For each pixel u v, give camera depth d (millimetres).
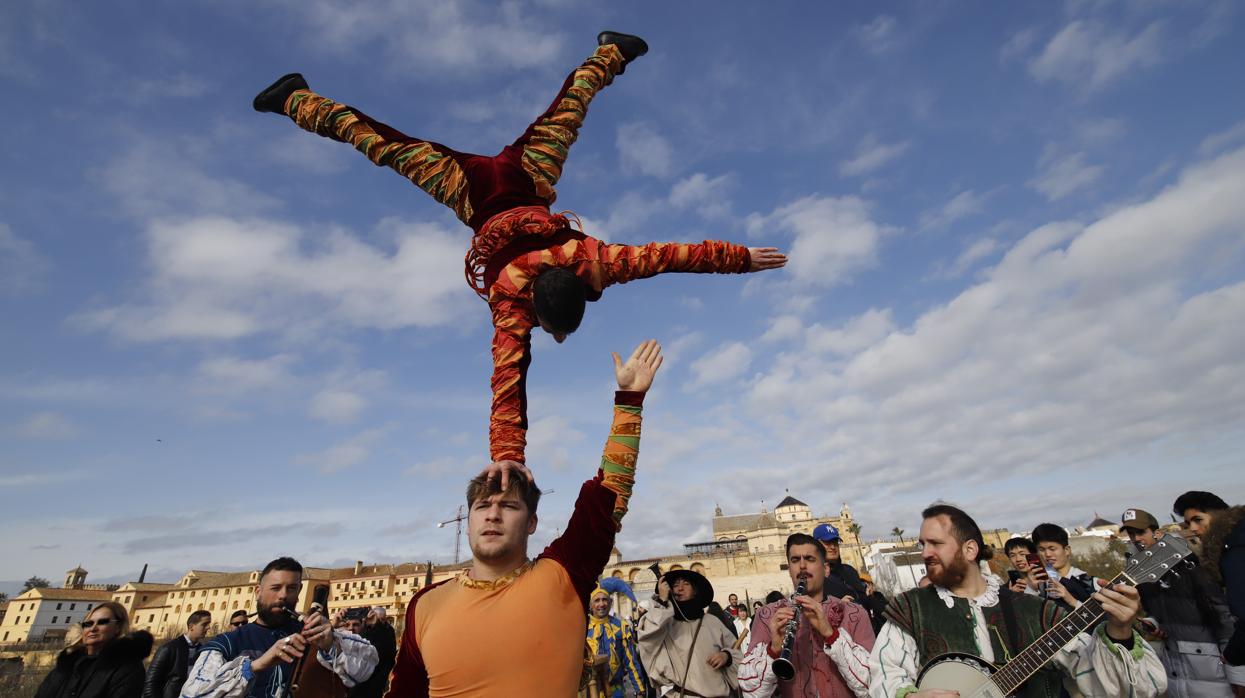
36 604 76812
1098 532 46781
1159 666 2904
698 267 3006
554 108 3629
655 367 2584
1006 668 3025
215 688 3713
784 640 3887
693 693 5398
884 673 3322
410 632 2195
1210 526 3785
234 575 80312
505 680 1913
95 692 5078
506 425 2516
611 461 2389
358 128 3463
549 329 2730
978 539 3455
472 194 3250
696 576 5812
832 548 6227
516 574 2168
